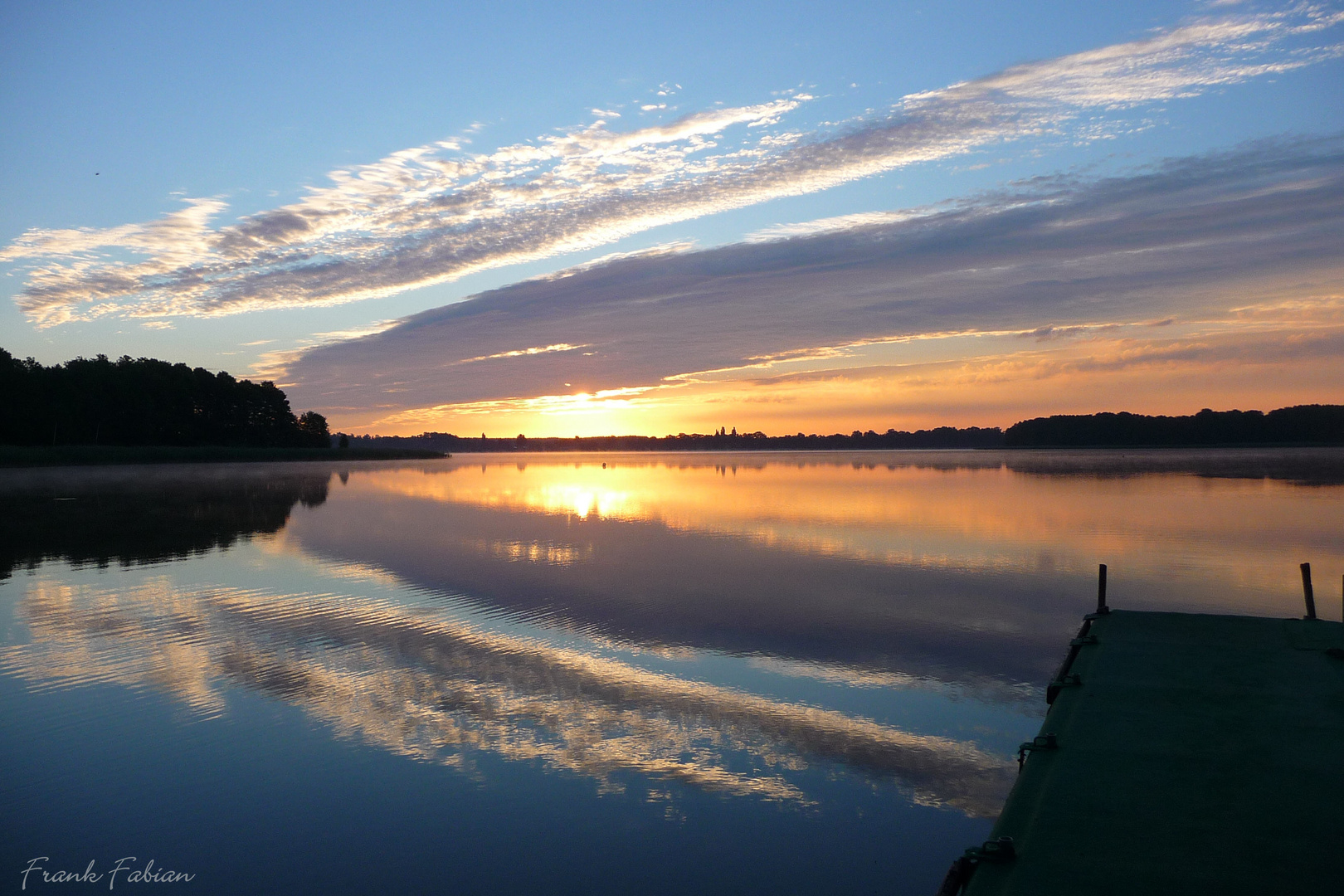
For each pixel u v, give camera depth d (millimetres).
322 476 86375
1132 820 5984
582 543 29609
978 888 5152
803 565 24375
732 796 9531
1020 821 6055
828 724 11523
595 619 17516
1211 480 67250
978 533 32344
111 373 121438
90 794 9570
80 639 16141
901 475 85000
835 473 91750
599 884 7730
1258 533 32094
